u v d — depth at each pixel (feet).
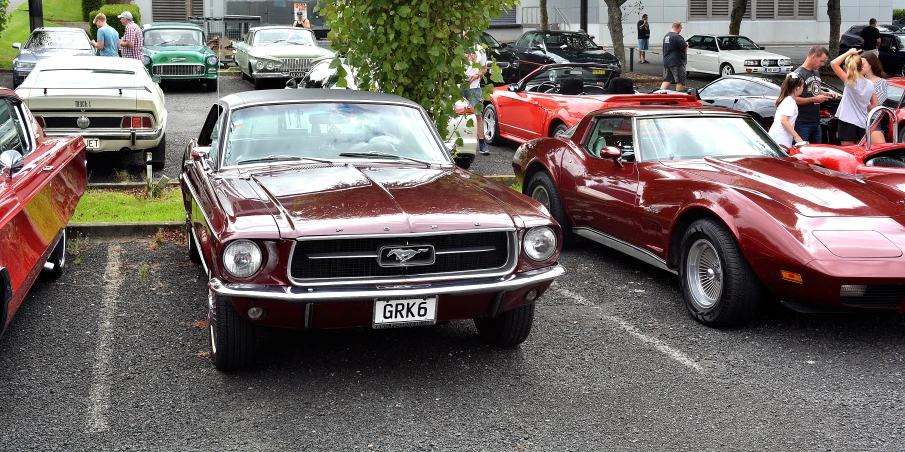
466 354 16.78
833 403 14.58
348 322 14.47
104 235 25.67
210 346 16.80
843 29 132.98
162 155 35.47
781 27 130.93
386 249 14.26
